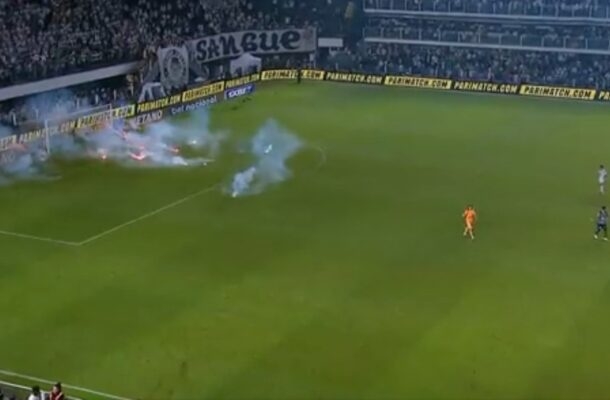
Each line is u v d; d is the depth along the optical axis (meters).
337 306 84.56
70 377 72.69
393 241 101.50
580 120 166.12
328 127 159.25
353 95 188.75
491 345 76.88
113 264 95.25
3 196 118.81
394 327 80.31
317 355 75.62
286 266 94.12
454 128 159.62
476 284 89.38
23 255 98.12
